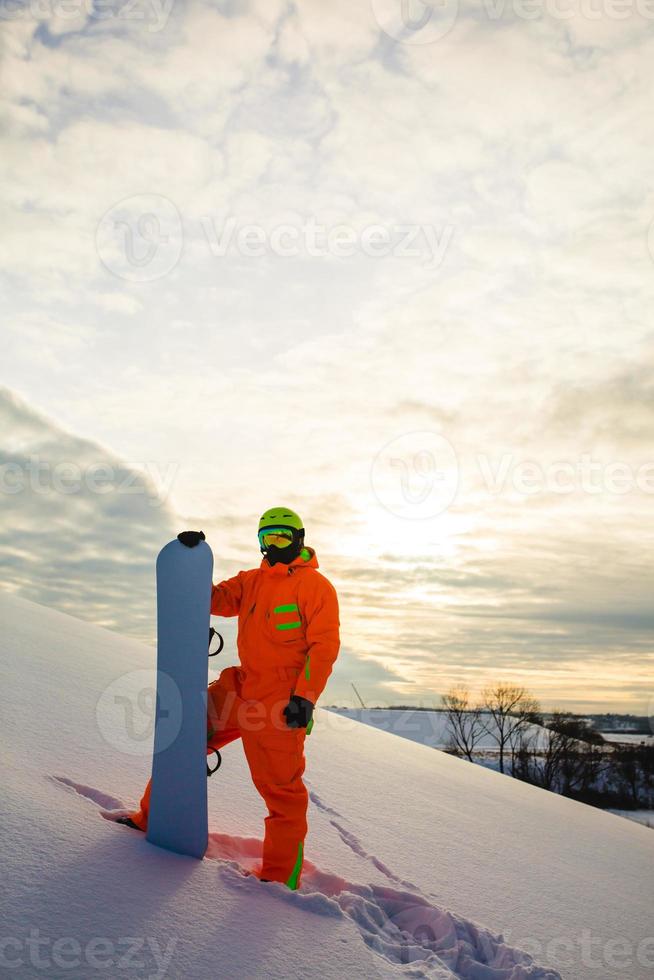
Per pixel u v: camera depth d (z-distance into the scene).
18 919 1.51
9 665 3.92
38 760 2.51
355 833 3.17
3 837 1.81
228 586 2.54
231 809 2.88
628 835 6.07
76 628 6.39
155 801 2.12
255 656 2.40
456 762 7.09
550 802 6.54
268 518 2.49
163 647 2.22
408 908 2.41
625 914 3.34
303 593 2.38
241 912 1.87
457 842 3.60
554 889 3.35
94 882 1.76
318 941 1.86
